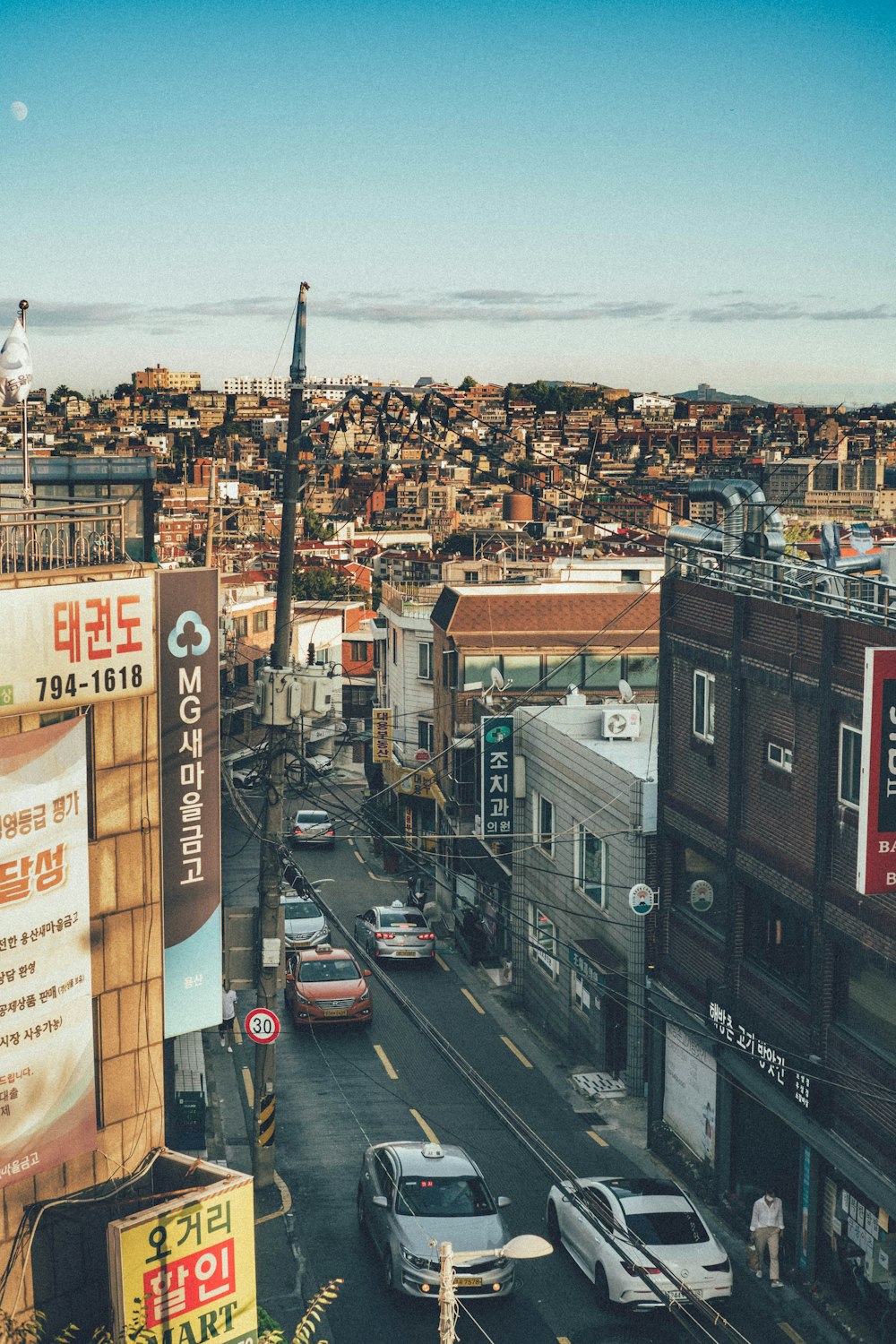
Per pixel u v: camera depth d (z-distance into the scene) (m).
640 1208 21.22
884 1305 19.80
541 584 50.41
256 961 23.38
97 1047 16.14
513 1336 19.84
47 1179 15.60
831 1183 21.36
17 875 14.80
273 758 22.80
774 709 22.75
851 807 20.33
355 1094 29.61
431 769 50.81
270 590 77.12
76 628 15.40
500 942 39.75
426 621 53.06
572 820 33.00
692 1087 25.83
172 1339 15.61
